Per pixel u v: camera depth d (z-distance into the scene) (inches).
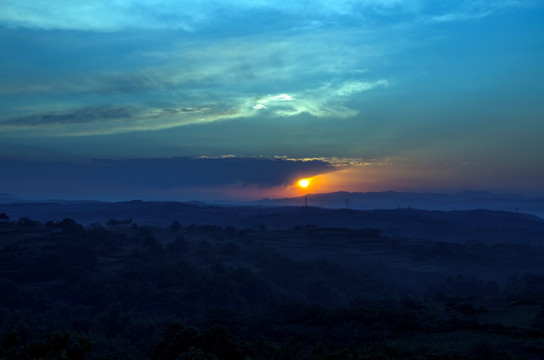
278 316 4158.5
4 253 6599.4
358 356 1935.3
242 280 6353.3
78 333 3609.7
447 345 2753.4
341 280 7150.6
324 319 3644.2
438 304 5093.5
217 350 2027.6
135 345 3779.5
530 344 2628.0
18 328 3398.1
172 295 5398.6
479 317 3855.8
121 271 6250.0
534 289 5664.4
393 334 3262.8
